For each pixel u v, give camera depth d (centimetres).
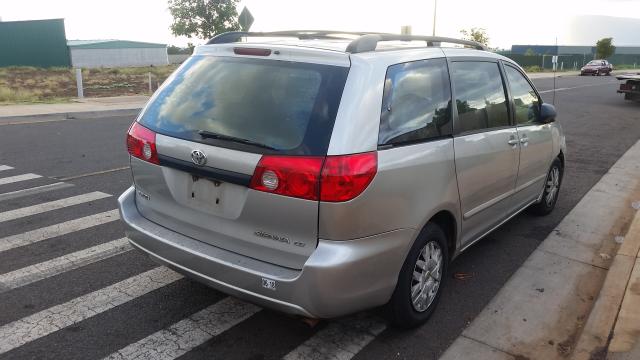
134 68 4409
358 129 296
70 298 402
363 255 299
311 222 290
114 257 476
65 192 676
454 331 370
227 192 317
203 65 365
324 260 287
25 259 469
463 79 402
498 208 457
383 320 380
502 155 438
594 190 738
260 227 307
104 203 632
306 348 345
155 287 420
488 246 525
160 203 359
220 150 312
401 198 317
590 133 1288
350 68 308
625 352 327
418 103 346
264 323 372
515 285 441
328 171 285
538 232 565
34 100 1883
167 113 356
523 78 509
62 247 497
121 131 1192
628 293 398
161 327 365
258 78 330
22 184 712
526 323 383
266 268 304
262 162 296
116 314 380
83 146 991
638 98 1956
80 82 1947
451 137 371
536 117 527
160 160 345
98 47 5719
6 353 332
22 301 396
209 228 329
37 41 4262
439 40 399
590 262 490
